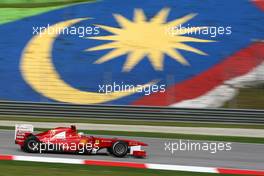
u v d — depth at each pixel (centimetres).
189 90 6619
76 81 6819
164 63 7069
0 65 7056
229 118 5697
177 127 5400
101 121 5741
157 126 5447
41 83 6775
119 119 5822
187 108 5775
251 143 4341
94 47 7350
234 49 7225
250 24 7569
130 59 7144
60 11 7969
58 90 6662
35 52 7256
